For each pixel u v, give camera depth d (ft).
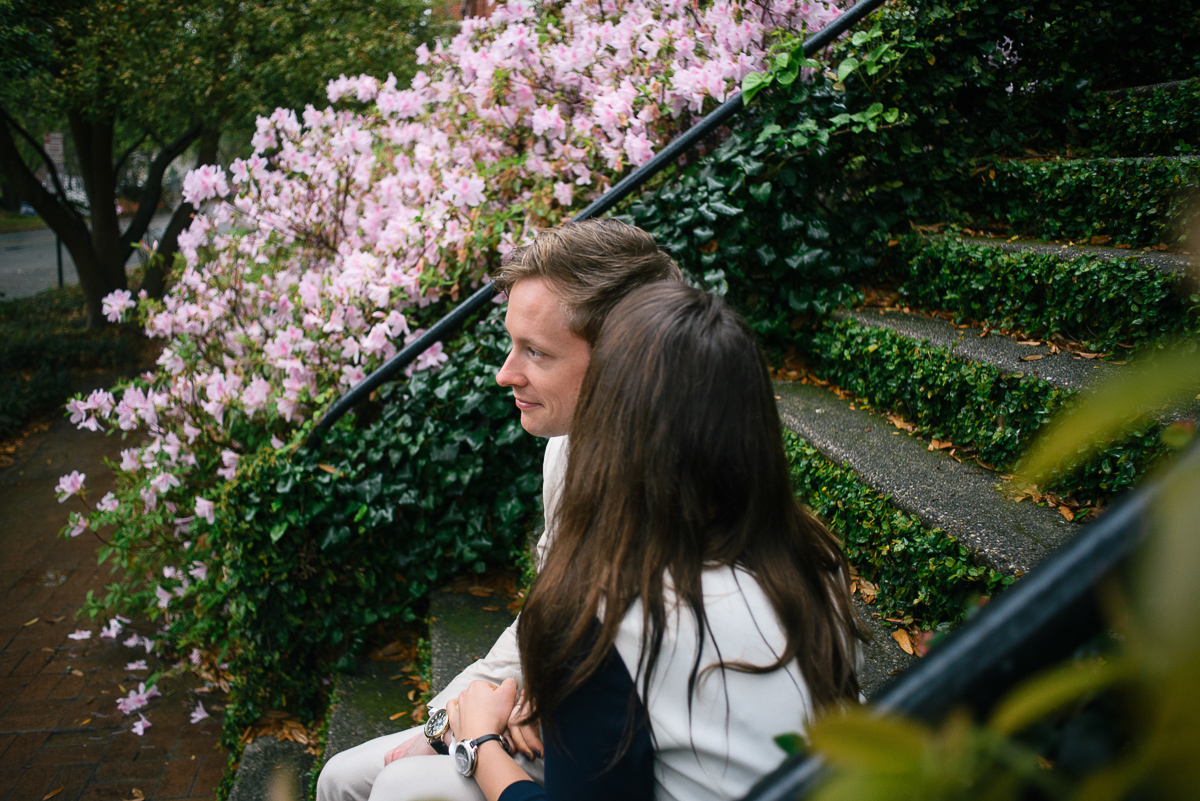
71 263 71.36
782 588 3.23
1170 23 11.30
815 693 3.12
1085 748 1.40
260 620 9.54
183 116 29.14
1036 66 11.27
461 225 10.82
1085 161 9.51
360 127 13.15
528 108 12.23
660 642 3.06
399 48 28.02
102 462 22.41
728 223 10.11
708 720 3.06
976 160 10.73
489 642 8.78
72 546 17.16
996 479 7.00
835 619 3.51
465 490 9.84
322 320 10.37
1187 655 0.74
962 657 1.43
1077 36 11.09
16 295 53.67
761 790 1.56
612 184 11.08
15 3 26.11
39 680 12.32
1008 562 5.56
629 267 4.74
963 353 7.79
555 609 3.28
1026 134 11.37
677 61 11.33
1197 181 8.16
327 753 8.10
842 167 10.56
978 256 9.00
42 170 96.27
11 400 25.62
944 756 0.94
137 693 11.75
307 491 9.41
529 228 10.77
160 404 11.07
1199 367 0.84
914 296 10.11
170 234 35.24
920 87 10.52
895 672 5.82
